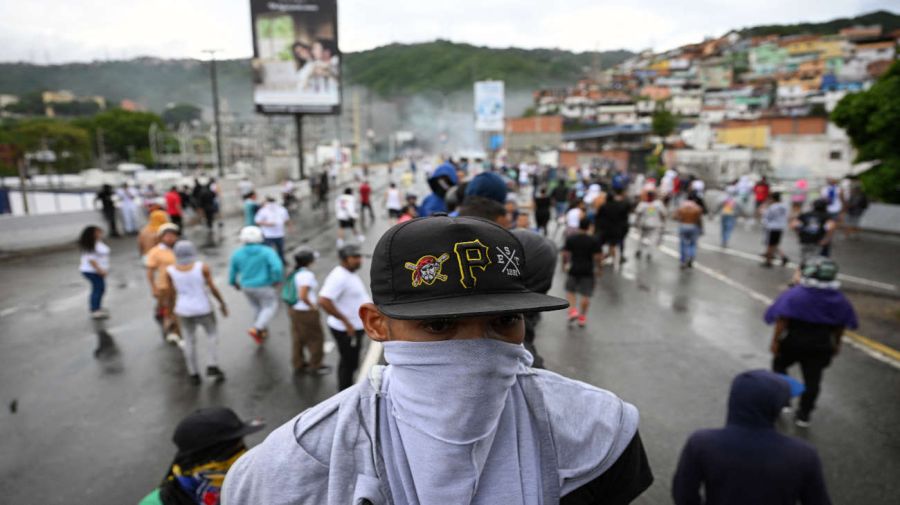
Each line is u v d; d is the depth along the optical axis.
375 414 0.88
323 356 6.60
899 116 15.87
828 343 4.68
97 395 5.85
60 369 6.60
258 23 28.80
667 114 53.00
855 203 16.72
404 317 0.77
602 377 6.11
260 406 5.52
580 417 0.92
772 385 2.40
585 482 0.88
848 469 4.29
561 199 18.73
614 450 0.90
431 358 0.82
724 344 7.25
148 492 4.16
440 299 0.81
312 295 6.16
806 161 39.00
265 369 6.46
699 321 8.28
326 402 0.94
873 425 4.99
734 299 9.54
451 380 0.82
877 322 8.12
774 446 2.37
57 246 15.82
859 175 17.80
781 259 12.72
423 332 0.84
